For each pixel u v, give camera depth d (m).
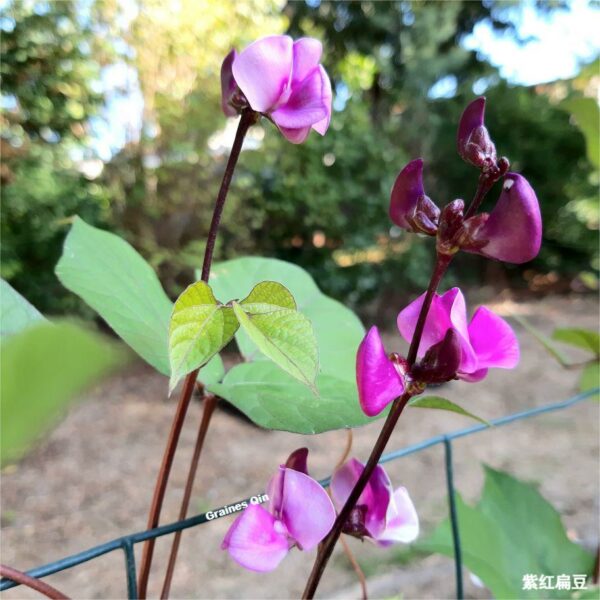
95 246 0.72
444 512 3.39
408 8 8.15
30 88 5.14
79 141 5.45
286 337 0.47
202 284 0.49
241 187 6.03
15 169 5.10
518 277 10.53
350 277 6.86
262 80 0.56
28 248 5.09
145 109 5.77
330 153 6.53
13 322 0.57
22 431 0.24
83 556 0.62
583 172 10.23
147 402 4.91
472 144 0.50
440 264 0.52
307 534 0.58
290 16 8.25
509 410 5.07
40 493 3.60
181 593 2.79
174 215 5.81
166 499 3.58
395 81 8.38
